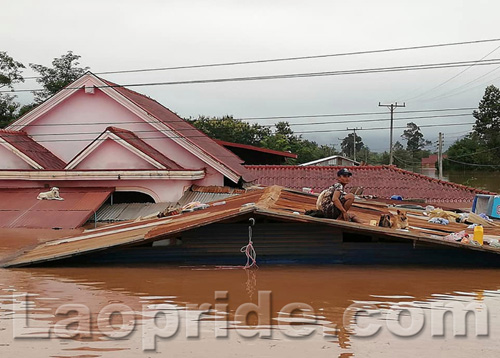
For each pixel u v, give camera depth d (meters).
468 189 26.58
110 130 18.69
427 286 8.13
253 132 51.28
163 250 9.77
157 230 9.97
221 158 21.98
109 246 9.45
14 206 17.08
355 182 27.30
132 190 18.88
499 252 9.45
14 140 20.38
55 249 10.35
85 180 18.66
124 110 21.11
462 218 13.16
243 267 9.48
